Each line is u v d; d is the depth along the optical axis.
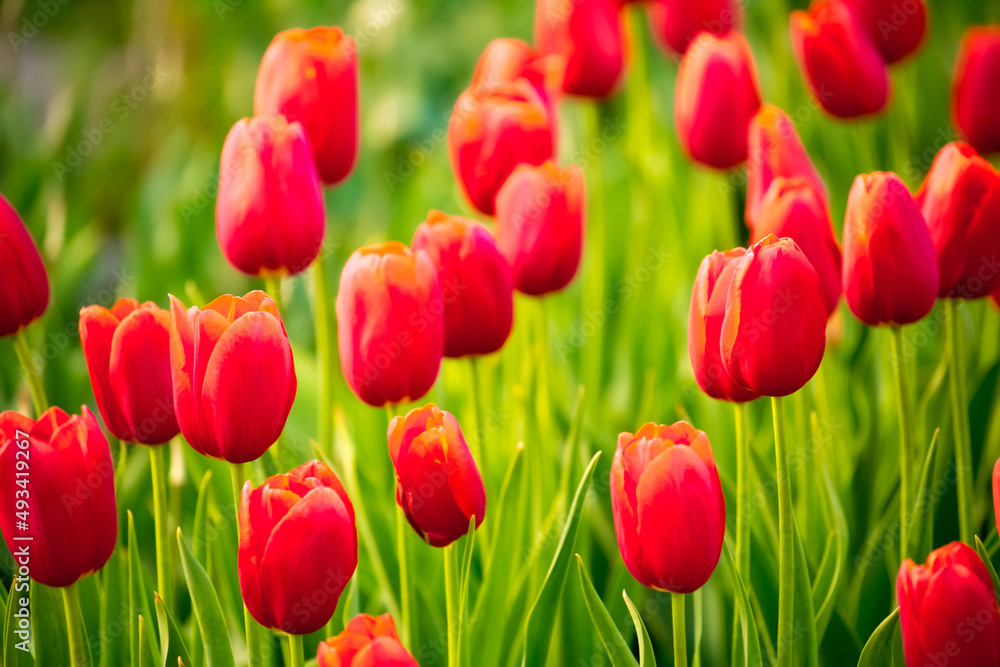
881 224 1.38
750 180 1.50
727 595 1.46
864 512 1.53
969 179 1.40
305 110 1.49
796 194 1.42
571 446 1.46
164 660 1.38
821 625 1.41
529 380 1.53
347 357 1.41
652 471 1.31
